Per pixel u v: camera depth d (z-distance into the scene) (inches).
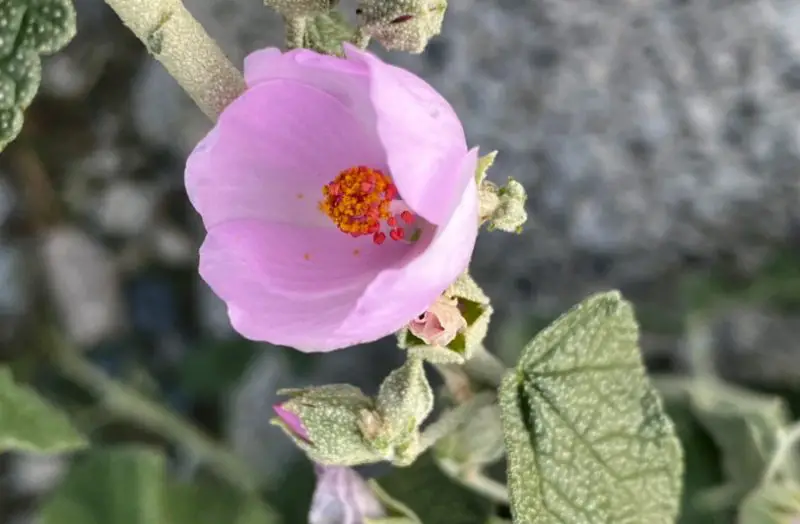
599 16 7.4
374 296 4.2
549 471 5.4
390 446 5.0
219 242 4.6
